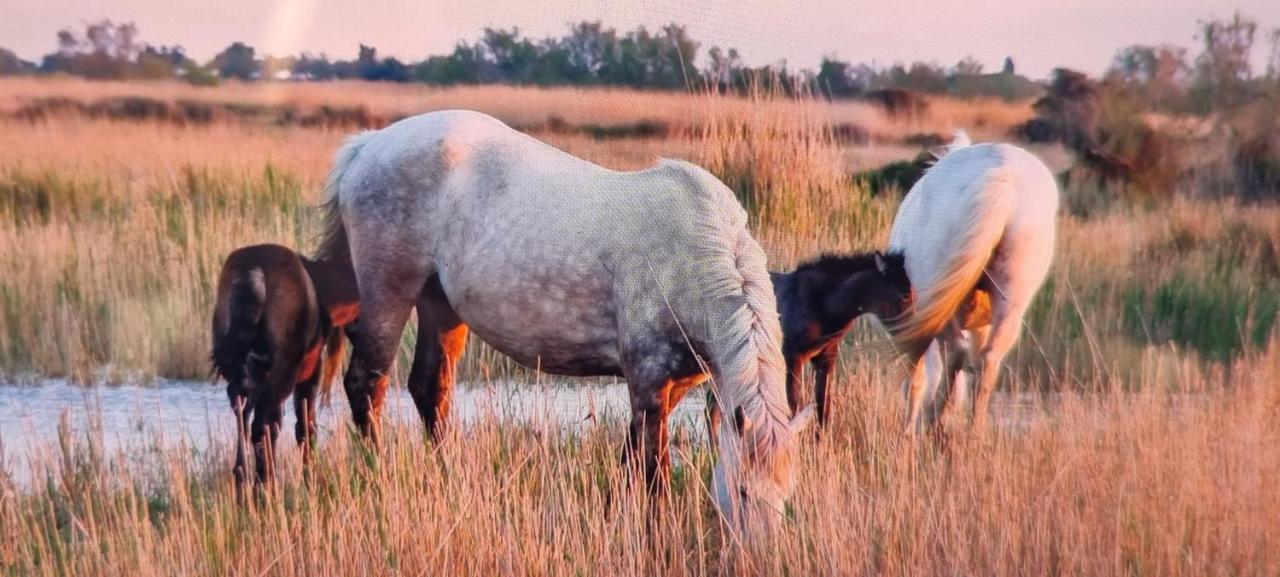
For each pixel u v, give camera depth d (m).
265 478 5.13
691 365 4.65
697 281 4.53
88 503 4.44
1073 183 13.75
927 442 5.35
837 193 9.53
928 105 15.48
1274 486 4.53
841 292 5.67
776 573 3.96
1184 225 10.57
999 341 5.79
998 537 4.22
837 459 4.82
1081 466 4.68
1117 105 14.91
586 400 6.72
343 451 5.02
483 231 5.02
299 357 5.50
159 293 8.48
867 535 4.20
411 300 5.40
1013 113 15.55
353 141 5.68
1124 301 8.17
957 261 5.63
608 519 4.45
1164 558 4.18
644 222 4.68
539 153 5.09
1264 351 7.19
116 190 11.58
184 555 4.09
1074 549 4.16
